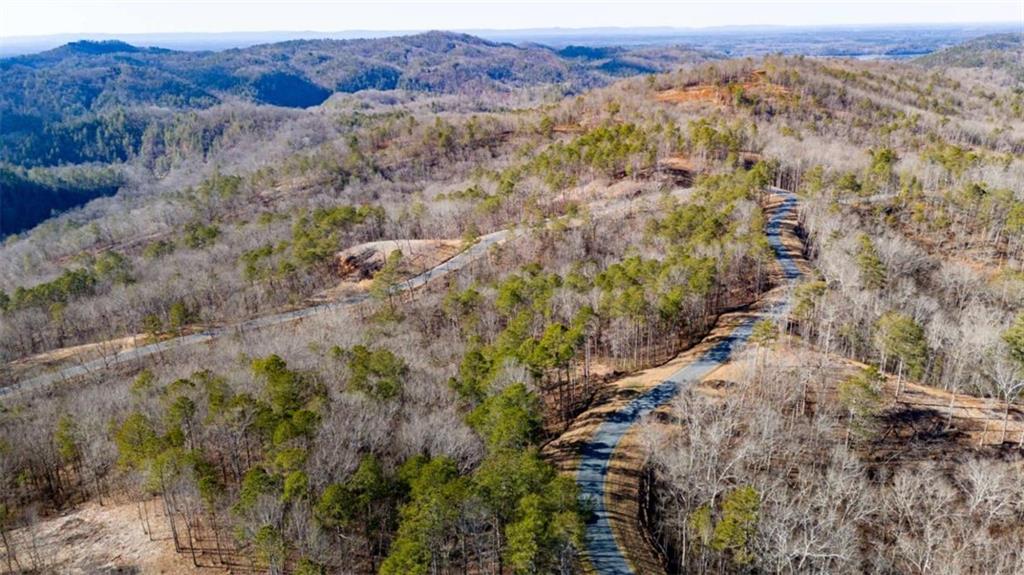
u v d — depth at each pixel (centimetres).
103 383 9031
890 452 6675
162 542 5634
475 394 6750
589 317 7938
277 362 7031
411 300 11206
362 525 5397
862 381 6694
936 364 7775
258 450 6600
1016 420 7012
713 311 9575
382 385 6638
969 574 5388
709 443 6209
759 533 5209
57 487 6825
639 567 5231
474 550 5231
